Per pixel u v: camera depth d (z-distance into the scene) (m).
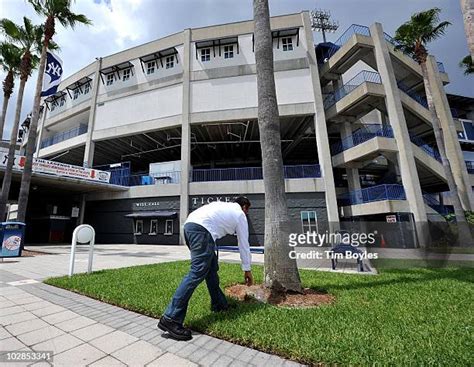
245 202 3.23
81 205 20.05
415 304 3.22
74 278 4.86
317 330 2.41
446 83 19.06
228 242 15.91
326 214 15.71
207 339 2.37
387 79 15.13
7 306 3.36
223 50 19.41
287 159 27.58
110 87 21.62
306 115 17.45
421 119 16.88
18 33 13.12
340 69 18.47
